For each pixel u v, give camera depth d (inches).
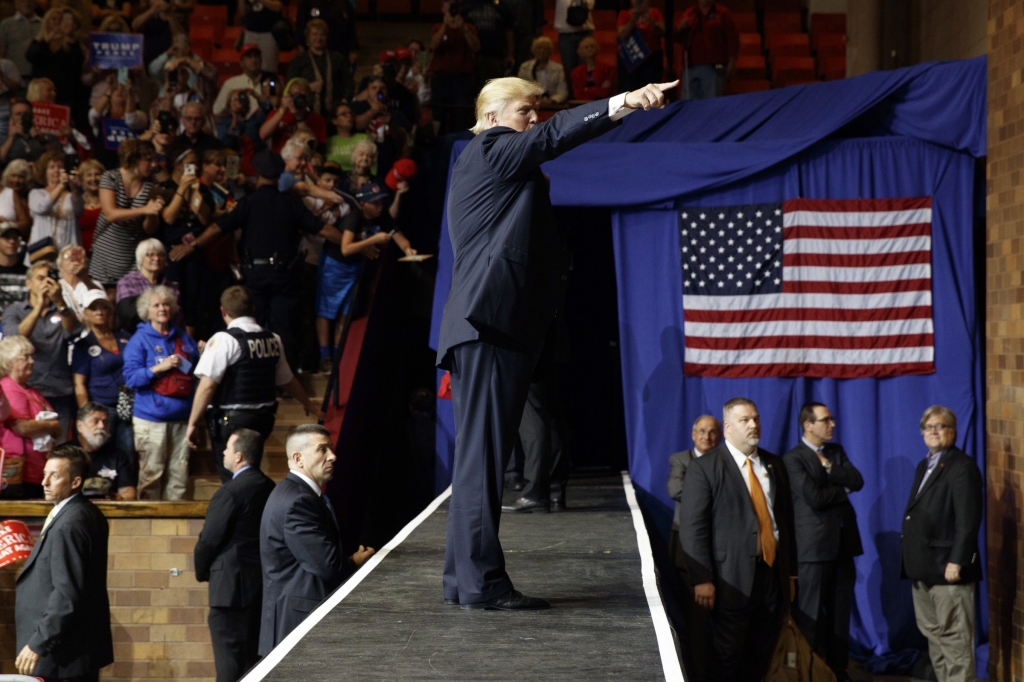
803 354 319.0
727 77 437.7
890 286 315.9
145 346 287.3
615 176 326.6
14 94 387.2
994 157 282.5
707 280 324.5
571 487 312.2
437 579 147.2
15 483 268.8
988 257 286.4
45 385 289.1
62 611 209.6
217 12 639.8
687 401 325.1
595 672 97.7
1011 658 268.7
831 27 673.0
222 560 232.7
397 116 400.2
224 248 334.6
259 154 322.7
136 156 329.4
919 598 285.6
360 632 114.1
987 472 286.8
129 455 287.6
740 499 257.0
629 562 164.1
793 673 239.8
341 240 338.3
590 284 422.9
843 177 319.0
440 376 334.0
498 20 432.8
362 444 342.0
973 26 329.7
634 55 428.1
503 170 115.6
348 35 435.5
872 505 315.3
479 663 101.0
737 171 319.0
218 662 232.2
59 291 292.4
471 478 123.0
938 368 313.9
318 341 358.0
